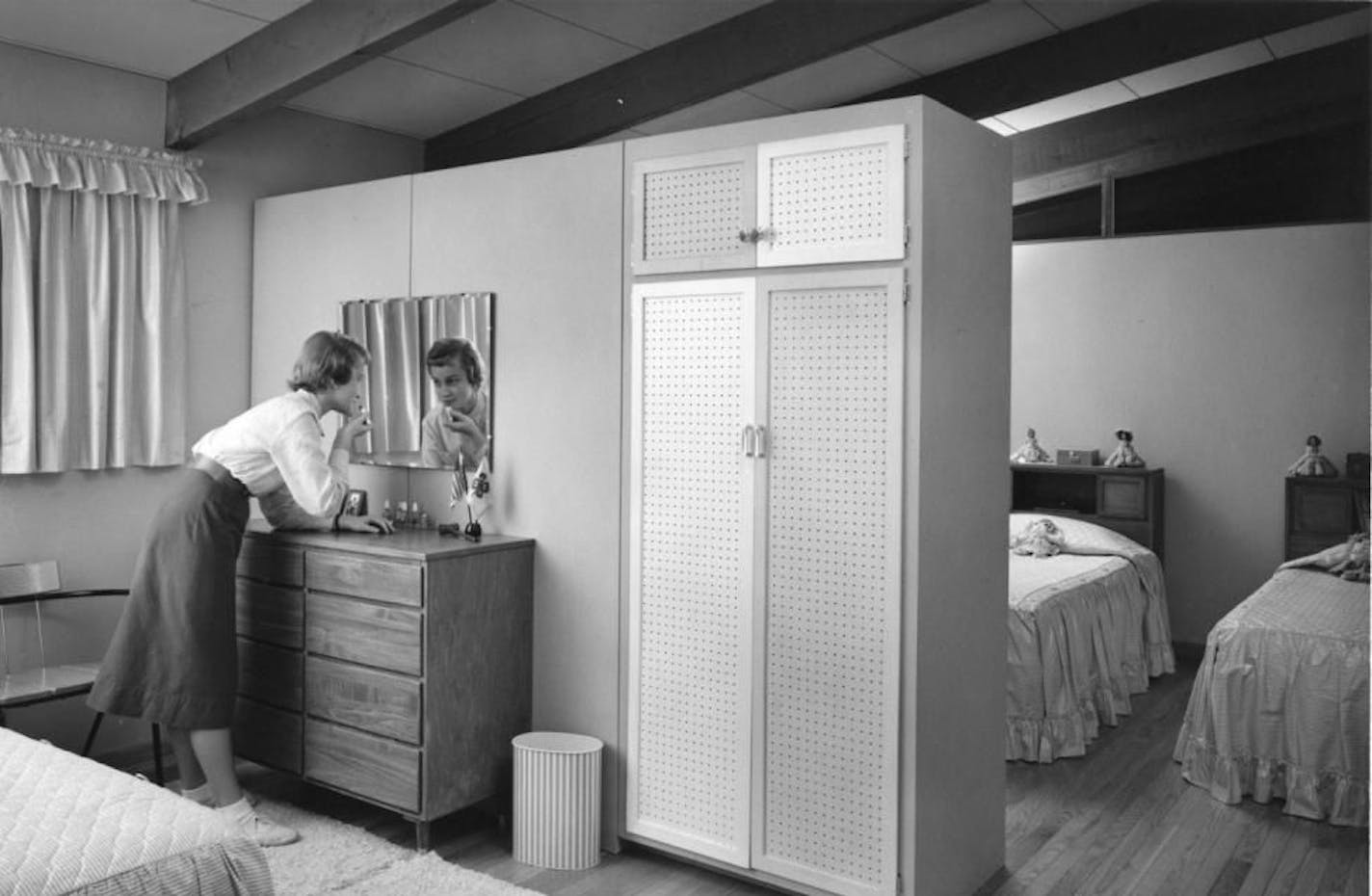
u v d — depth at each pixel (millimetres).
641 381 3531
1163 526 6633
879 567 3080
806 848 3230
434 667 3506
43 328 4055
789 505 3234
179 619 3543
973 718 3371
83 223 4168
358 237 4348
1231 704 4211
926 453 3055
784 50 4062
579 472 3725
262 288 4699
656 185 3498
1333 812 3953
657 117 4484
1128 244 6730
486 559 3676
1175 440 6648
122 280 4273
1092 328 6855
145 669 3561
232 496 3658
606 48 4383
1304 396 6316
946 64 5215
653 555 3518
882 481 3072
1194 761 4363
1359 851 3729
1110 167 6629
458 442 4035
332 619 3742
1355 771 3936
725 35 4211
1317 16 4820
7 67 3977
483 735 3684
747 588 3301
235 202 4672
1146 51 4906
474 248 3996
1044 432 7008
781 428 3242
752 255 3281
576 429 3730
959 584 3262
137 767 4352
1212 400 6547
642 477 3537
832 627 3162
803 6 4016
